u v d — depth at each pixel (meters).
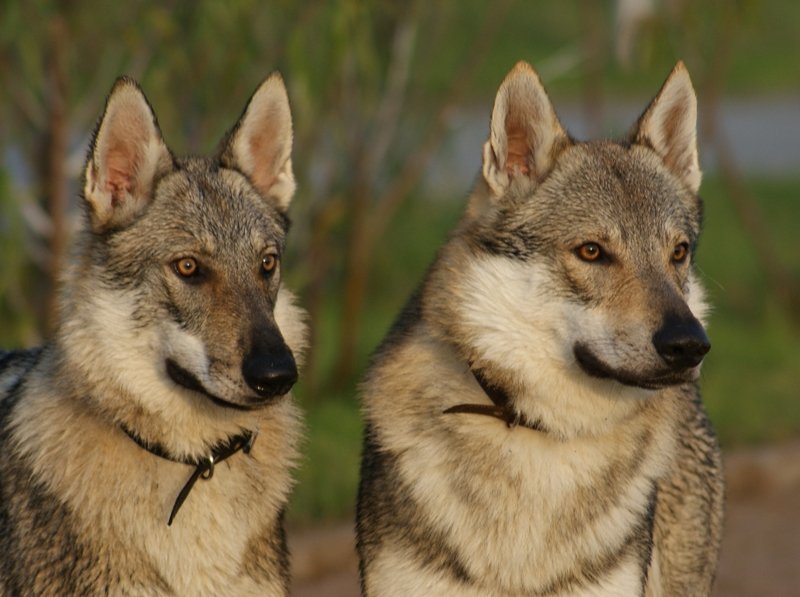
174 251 16.73
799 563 26.75
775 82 101.81
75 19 28.80
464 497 16.98
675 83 18.45
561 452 17.03
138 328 16.56
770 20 110.62
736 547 27.77
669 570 19.52
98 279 16.73
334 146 32.91
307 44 30.11
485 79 71.00
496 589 16.91
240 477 16.92
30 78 28.42
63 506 16.27
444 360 17.45
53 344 17.44
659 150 18.64
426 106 34.91
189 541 16.44
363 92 32.78
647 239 16.98
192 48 28.98
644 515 17.61
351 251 33.28
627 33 34.34
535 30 80.88
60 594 16.08
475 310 16.88
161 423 16.61
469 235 17.48
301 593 24.52
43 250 29.92
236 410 16.83
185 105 29.84
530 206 17.28
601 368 16.55
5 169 27.50
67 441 16.52
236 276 16.89
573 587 17.03
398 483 17.38
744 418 33.41
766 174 71.69
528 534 16.86
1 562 16.41
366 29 29.61
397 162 34.97
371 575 17.55
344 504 27.20
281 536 17.58
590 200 17.14
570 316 16.72
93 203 17.05
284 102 18.39
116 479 16.36
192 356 16.42
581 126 74.06
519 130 17.95
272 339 16.44
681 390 19.39
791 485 31.44
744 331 41.25
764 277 49.09
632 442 17.42
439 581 16.98
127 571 16.17
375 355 18.50
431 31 35.78
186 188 17.28
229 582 16.64
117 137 17.28
